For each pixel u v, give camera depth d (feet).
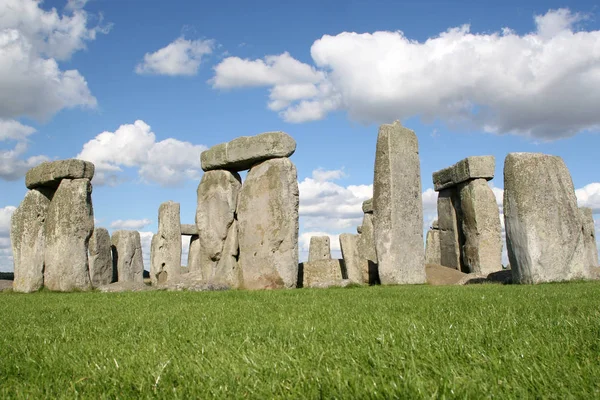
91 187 56.90
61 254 54.29
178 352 13.60
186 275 65.21
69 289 53.52
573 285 37.99
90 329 19.10
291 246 53.57
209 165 60.34
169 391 9.96
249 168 59.88
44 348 15.03
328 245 75.61
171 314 23.20
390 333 14.42
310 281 56.70
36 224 56.90
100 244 76.48
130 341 15.90
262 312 22.88
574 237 46.32
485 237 67.31
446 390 8.95
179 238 79.77
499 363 10.84
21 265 56.95
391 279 53.11
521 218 45.88
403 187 55.47
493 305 22.02
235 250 57.77
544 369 10.18
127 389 10.36
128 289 52.80
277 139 55.26
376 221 54.95
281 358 12.11
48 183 57.31
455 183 72.28
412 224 55.67
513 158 47.14
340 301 27.45
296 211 54.75
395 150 55.36
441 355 11.77
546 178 46.50
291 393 9.47
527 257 45.27
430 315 19.25
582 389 9.03
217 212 58.95
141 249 85.92
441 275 60.18
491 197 68.39
